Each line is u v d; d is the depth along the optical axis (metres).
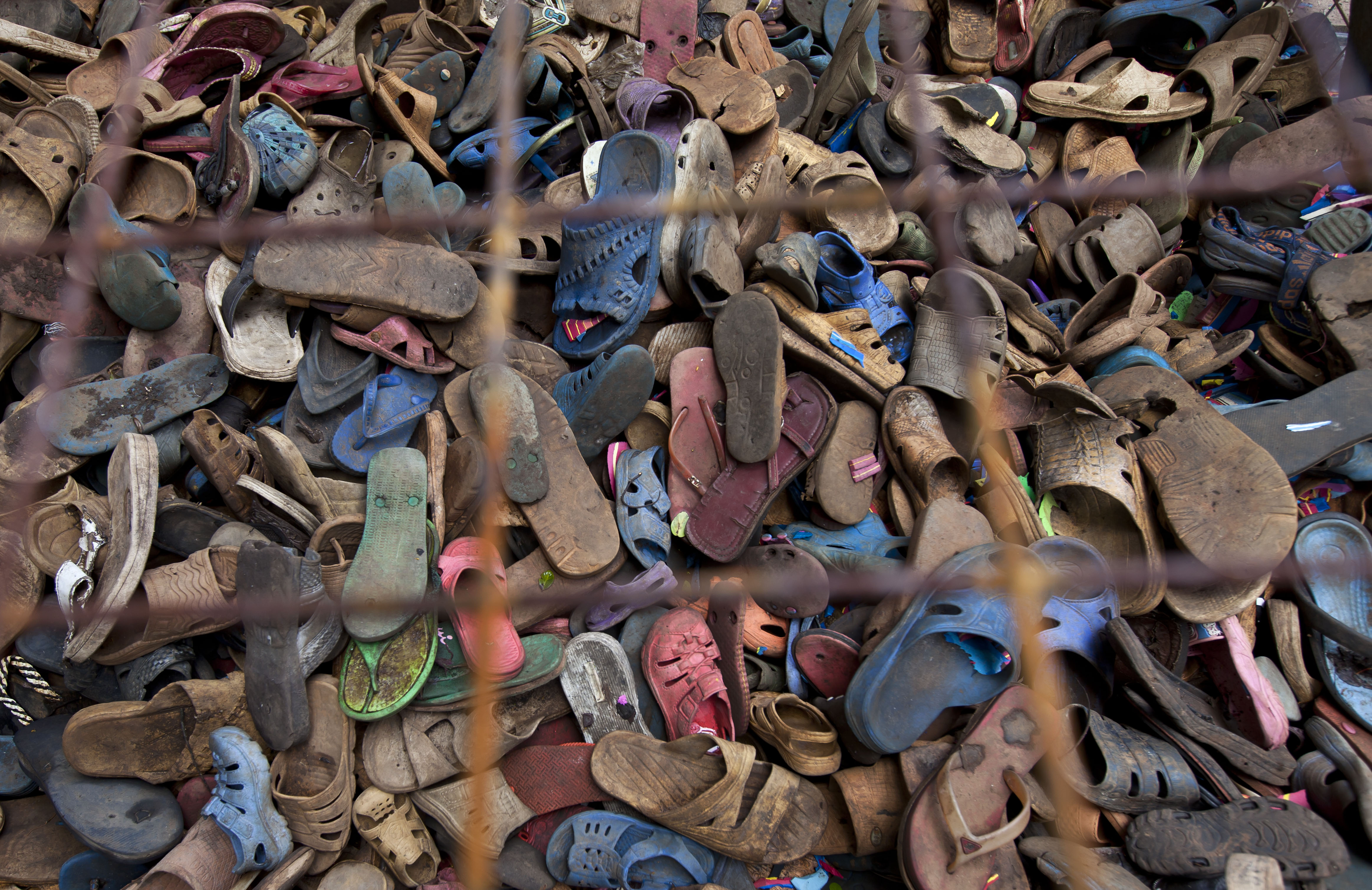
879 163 2.51
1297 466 1.97
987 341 2.05
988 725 1.70
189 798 1.62
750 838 1.62
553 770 1.70
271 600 1.56
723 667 1.79
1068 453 1.96
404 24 2.81
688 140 2.16
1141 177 2.55
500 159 2.30
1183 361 2.24
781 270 1.99
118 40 2.39
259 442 1.75
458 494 1.76
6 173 2.07
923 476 1.95
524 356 2.04
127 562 1.59
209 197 2.07
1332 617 1.83
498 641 1.66
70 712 1.74
